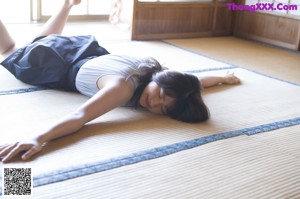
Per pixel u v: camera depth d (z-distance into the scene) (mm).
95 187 1379
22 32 4047
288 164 1701
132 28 4172
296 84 3014
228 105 2373
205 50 4043
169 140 1810
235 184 1493
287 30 4547
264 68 3469
